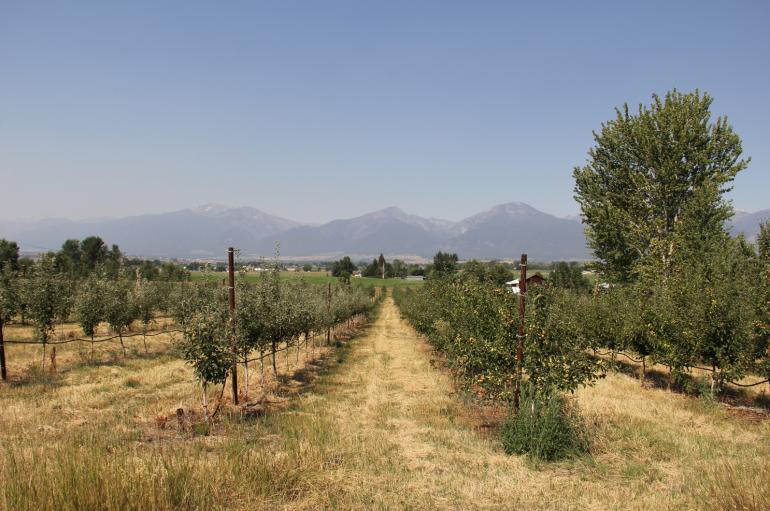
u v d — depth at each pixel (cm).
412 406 1358
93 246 7712
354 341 3341
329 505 665
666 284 1752
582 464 861
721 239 2336
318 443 924
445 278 2580
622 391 1571
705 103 2697
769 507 595
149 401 1285
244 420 1123
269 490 684
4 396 1287
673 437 1014
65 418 1083
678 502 676
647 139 2714
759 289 1364
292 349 2628
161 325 3362
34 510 524
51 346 2264
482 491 739
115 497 558
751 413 1269
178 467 675
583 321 1931
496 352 1041
